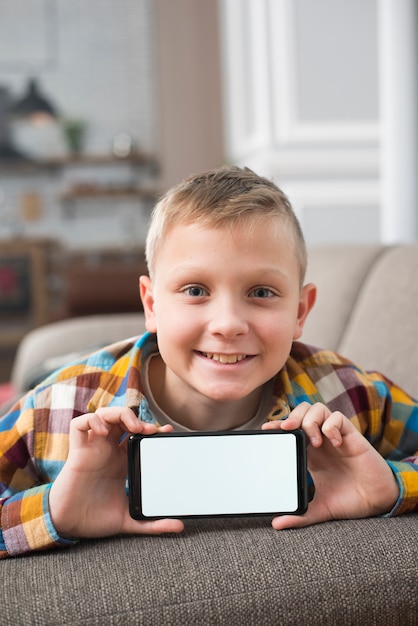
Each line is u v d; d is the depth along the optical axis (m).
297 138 3.72
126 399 0.80
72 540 0.69
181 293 0.72
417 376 1.07
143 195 6.23
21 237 6.00
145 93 6.34
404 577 0.64
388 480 0.74
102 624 0.60
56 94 6.32
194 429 0.85
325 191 3.74
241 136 4.65
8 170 6.28
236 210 0.70
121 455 0.74
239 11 4.56
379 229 3.75
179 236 0.72
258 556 0.65
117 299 3.04
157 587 0.61
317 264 1.56
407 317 1.16
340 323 1.37
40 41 6.29
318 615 0.62
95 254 5.97
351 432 0.74
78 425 0.70
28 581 0.63
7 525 0.69
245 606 0.61
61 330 2.28
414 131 2.82
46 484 0.75
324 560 0.65
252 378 0.72
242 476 0.70
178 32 6.23
